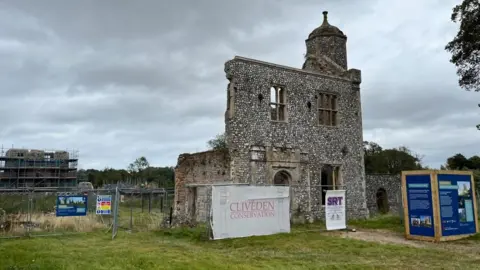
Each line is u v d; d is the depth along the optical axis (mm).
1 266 8328
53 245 11930
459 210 14477
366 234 15781
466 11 18953
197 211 20000
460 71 20906
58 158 53750
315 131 21406
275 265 9164
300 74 21344
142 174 68312
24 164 50938
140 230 16969
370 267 9188
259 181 18859
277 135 19922
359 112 23547
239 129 18812
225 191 14289
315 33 25141
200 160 21094
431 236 13797
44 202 25297
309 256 10766
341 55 24688
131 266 8359
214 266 8648
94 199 24531
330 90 22438
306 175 20562
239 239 13891
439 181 14133
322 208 20891
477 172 26969
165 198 25578
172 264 8609
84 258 9383
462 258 10508
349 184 22281
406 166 49031
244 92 19219
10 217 18516
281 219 15578
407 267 9258
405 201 14836
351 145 22797
